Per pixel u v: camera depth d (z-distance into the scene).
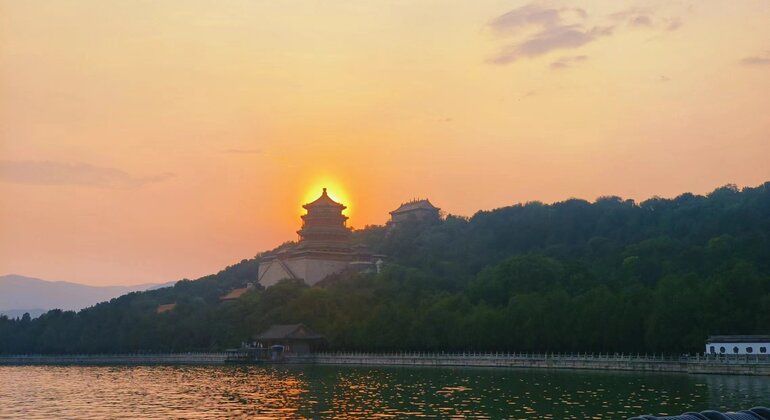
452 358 194.50
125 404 119.25
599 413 93.00
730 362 140.62
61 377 190.38
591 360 164.38
